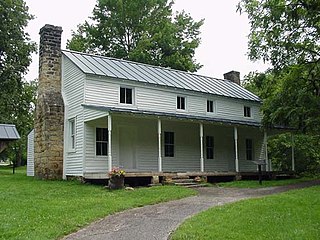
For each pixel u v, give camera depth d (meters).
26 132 41.09
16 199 12.34
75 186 16.58
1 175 25.12
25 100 39.28
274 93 21.03
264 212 9.88
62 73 21.41
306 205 10.84
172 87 21.91
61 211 10.35
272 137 30.02
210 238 7.51
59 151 20.33
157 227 8.77
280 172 23.72
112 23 40.19
